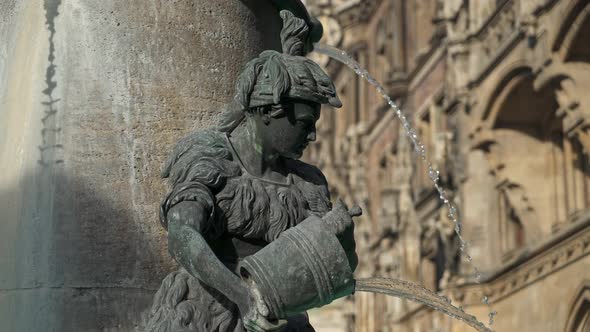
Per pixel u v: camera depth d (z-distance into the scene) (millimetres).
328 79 3291
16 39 4051
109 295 3617
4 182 3832
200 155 3305
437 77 36344
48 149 3795
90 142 3795
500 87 28797
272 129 3307
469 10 31516
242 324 3312
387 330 38656
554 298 26234
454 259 31359
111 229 3697
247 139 3381
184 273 3322
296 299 3041
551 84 25594
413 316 36844
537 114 28938
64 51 3896
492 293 29047
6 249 3734
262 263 3041
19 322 3615
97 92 3848
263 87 3262
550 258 26422
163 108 3875
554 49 25250
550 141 28891
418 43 39438
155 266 3695
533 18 26297
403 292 4355
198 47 3982
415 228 37031
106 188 3744
